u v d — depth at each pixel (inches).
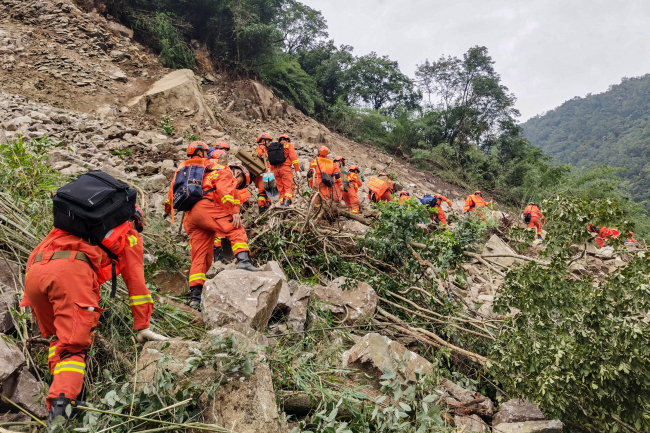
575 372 148.6
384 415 114.1
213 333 115.9
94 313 102.6
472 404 153.9
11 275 133.0
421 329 185.6
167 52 693.9
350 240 235.1
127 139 402.3
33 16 609.0
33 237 148.6
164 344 113.2
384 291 209.6
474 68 1145.4
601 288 153.3
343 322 179.8
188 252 207.8
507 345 159.6
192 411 102.0
